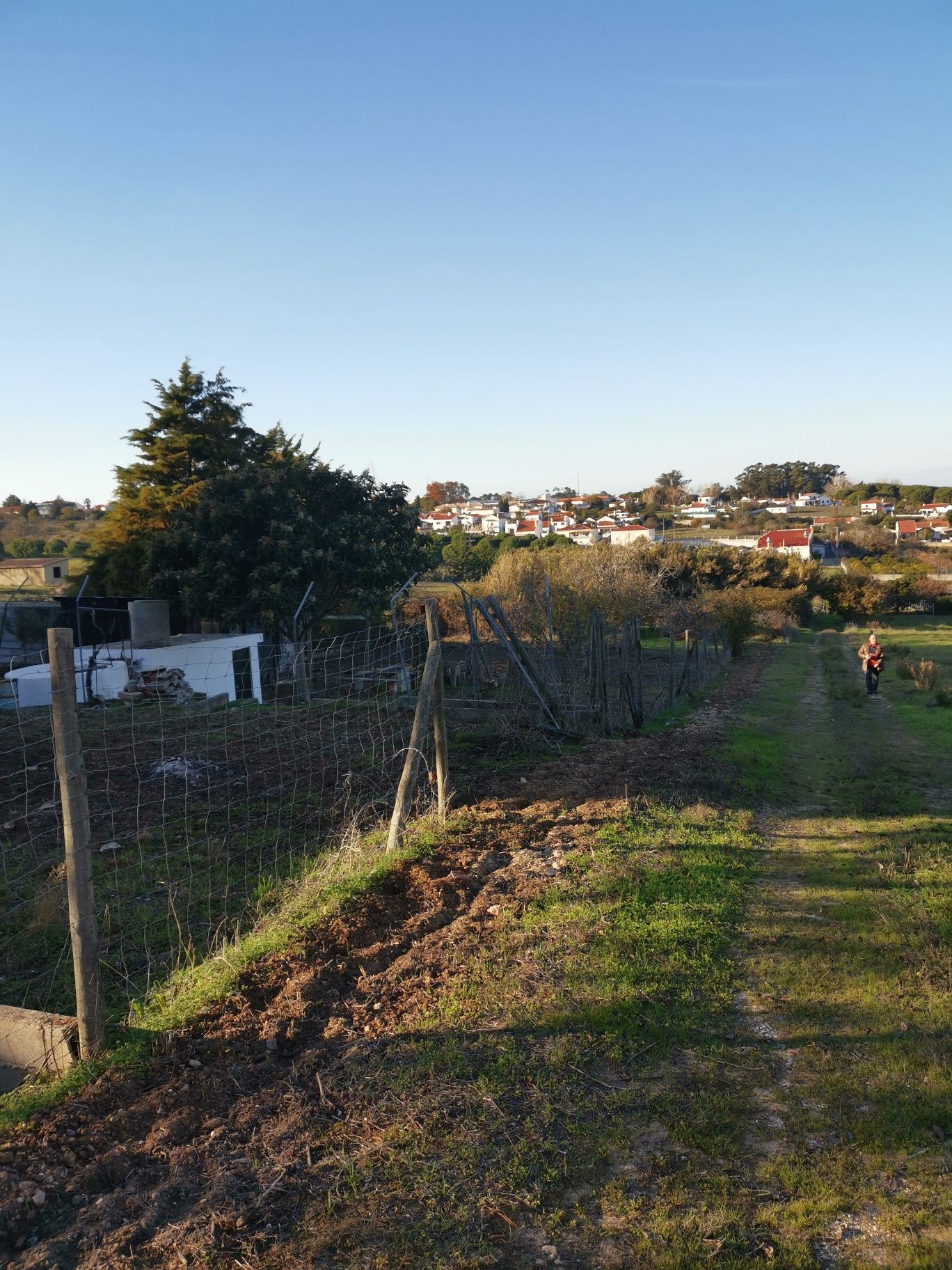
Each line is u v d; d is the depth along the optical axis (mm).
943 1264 2936
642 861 7152
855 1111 3834
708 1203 3256
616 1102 3871
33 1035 4270
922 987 4969
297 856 7793
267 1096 3895
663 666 27094
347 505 28141
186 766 10141
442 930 5793
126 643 20250
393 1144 3549
